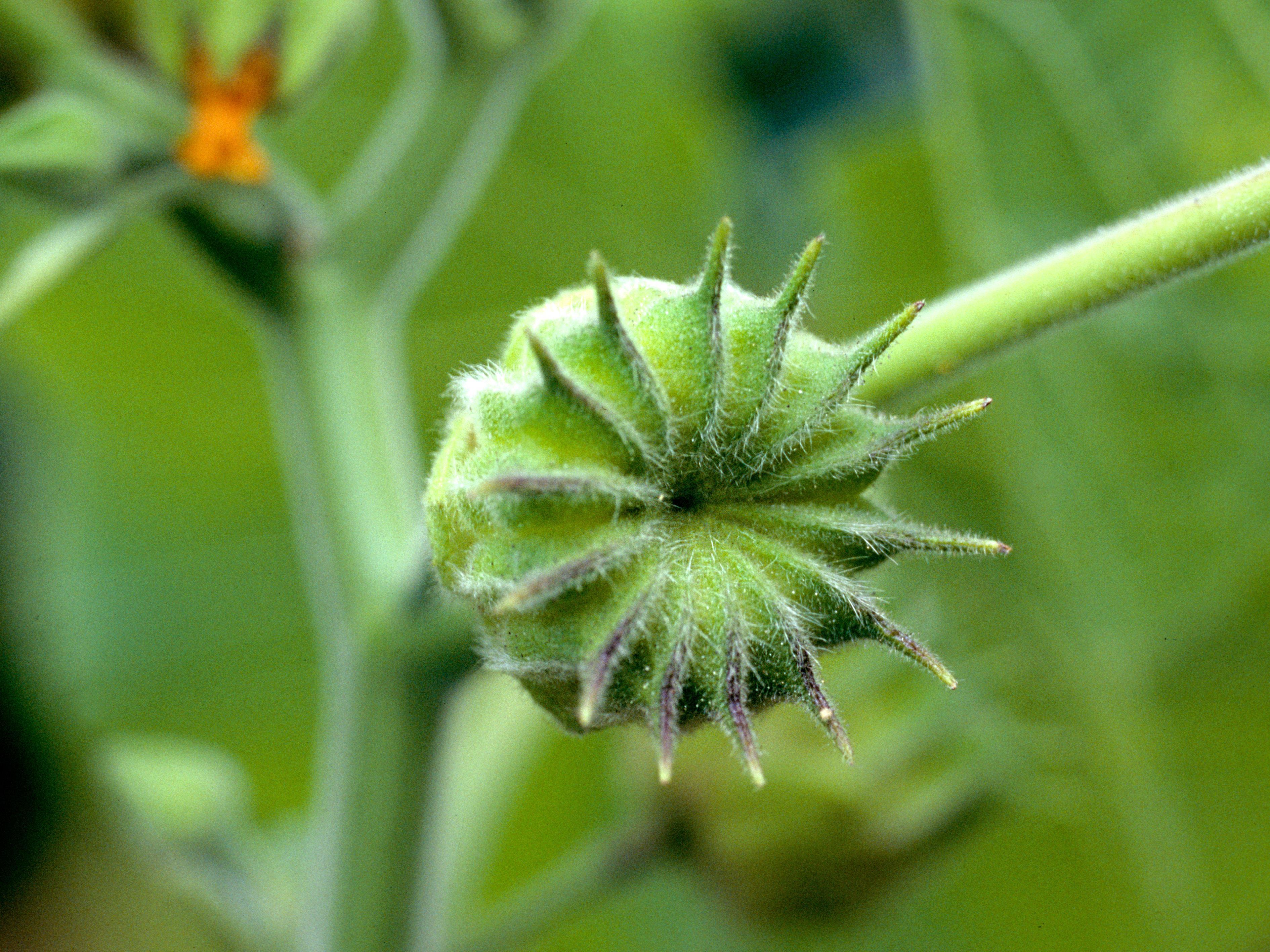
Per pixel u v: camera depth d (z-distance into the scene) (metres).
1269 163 0.14
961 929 0.21
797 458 0.13
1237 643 0.20
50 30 0.16
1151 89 0.19
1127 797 0.20
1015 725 0.18
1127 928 0.21
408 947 0.16
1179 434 0.20
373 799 0.16
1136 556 0.19
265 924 0.18
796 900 0.18
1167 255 0.14
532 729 0.19
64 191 0.16
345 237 0.17
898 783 0.17
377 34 0.22
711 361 0.13
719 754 0.18
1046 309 0.14
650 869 0.18
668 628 0.13
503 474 0.13
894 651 0.13
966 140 0.19
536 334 0.13
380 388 0.17
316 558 0.17
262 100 0.16
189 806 0.18
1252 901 0.21
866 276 0.22
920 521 0.20
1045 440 0.20
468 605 0.14
